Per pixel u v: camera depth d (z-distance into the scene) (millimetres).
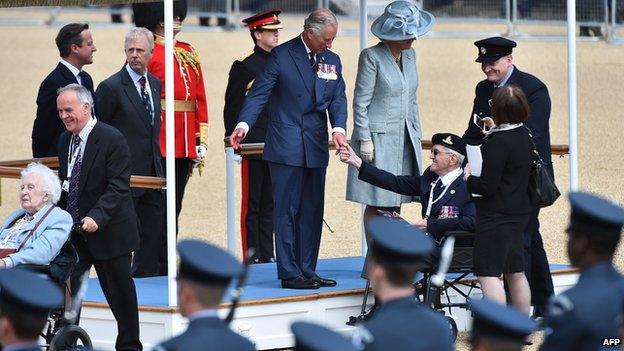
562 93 96562
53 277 33812
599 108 91438
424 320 21891
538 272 40312
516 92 35656
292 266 39344
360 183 40750
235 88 47281
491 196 35812
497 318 21719
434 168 38750
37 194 34000
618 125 85562
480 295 41125
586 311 23141
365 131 40344
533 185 36250
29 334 22016
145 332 36938
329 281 40031
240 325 37062
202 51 118625
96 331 37781
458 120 86438
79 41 43344
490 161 35469
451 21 125375
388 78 40469
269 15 47312
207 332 21469
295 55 39406
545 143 39281
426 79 105312
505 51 39469
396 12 40438
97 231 34500
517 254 36406
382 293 22625
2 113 92938
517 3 123875
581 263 23984
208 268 21625
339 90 39906
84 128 34750
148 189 44469
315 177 39656
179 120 45875
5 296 21953
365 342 21781
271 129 39438
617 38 122062
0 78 107688
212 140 83000
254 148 45062
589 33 123562
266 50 47625
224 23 134625
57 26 141000
